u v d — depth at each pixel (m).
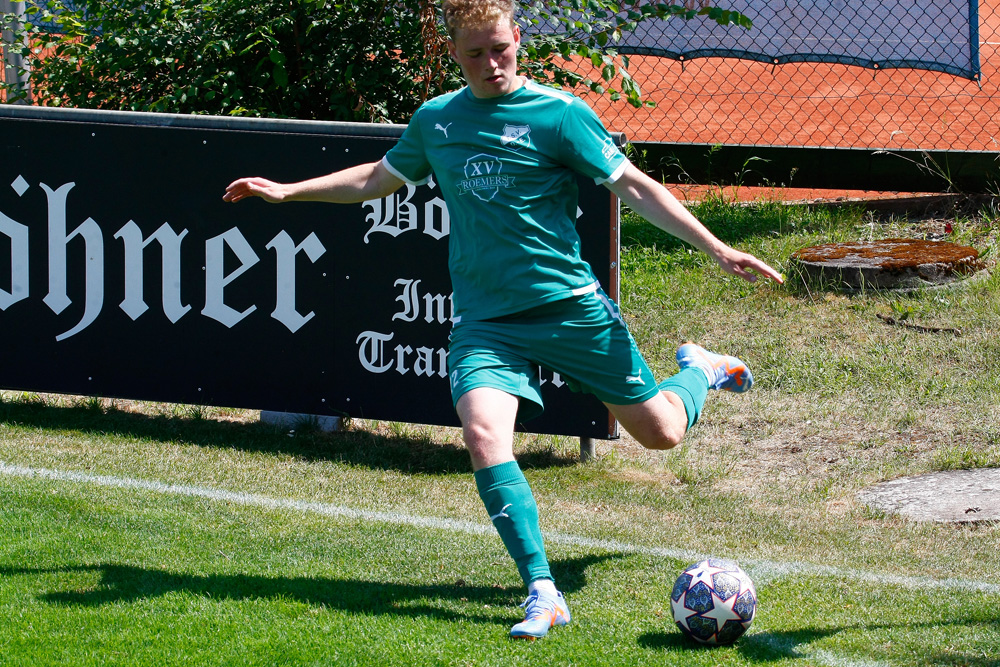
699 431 14.64
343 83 18.84
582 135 8.83
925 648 8.44
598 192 13.07
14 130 14.73
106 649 8.20
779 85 37.75
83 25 19.91
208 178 14.32
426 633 8.55
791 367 16.20
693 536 11.23
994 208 20.88
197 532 10.91
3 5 21.20
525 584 9.32
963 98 35.84
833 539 11.14
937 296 17.77
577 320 9.05
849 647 8.45
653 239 20.94
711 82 37.94
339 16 18.98
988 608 9.31
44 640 8.32
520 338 9.03
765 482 13.02
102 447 13.80
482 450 8.68
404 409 14.20
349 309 14.22
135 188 14.57
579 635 8.59
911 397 15.15
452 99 9.22
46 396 16.09
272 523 11.28
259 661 8.04
